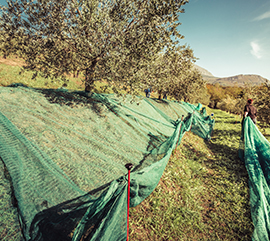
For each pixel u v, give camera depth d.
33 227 2.09
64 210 2.41
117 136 5.38
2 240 1.97
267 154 5.40
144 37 5.53
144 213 3.54
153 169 3.48
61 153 3.73
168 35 5.43
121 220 2.41
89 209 2.07
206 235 3.51
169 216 3.71
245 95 20.00
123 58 5.36
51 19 5.36
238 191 5.04
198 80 15.16
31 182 2.72
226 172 6.18
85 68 6.22
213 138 11.62
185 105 16.53
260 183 4.55
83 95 7.39
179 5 5.18
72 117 5.51
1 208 2.29
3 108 4.71
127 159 4.35
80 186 3.01
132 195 2.87
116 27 5.30
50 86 10.20
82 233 2.00
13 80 9.34
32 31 5.53
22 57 5.86
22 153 3.27
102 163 3.86
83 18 5.05
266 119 10.23
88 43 5.23
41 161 3.23
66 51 6.27
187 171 5.76
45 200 2.49
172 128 8.65
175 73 10.35
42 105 5.71
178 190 4.71
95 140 4.69
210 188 5.20
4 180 2.68
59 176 3.04
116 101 8.09
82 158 3.81
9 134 3.67
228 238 3.49
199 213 4.08
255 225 3.55
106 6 5.91
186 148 7.81
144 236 3.09
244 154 6.45
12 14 5.29
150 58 5.43
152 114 8.95
